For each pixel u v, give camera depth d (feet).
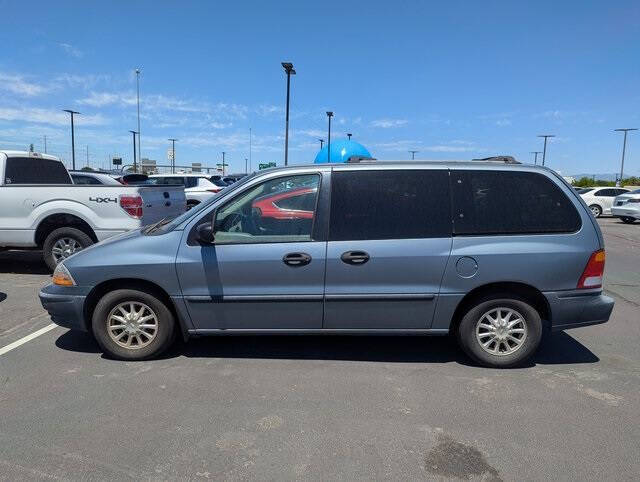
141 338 14.85
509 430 11.19
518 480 9.43
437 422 11.52
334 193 14.16
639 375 14.30
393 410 12.07
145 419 11.51
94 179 40.83
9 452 10.16
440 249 13.87
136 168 135.33
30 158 29.14
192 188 56.39
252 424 11.35
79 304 14.55
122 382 13.44
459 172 14.26
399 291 13.99
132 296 14.51
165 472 9.58
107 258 14.35
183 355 15.42
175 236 14.32
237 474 9.55
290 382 13.57
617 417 11.80
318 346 16.35
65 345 16.22
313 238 14.02
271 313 14.30
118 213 25.29
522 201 14.12
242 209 14.29
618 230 59.93
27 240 25.86
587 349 16.43
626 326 19.06
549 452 10.33
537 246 13.87
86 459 9.96
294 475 9.53
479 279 13.89
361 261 13.88
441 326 14.29
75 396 12.61
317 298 14.07
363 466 9.82
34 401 12.33
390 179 14.23
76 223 26.40
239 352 15.72
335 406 12.25
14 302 21.45
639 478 9.51
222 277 14.10
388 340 17.01
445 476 9.53
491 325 14.44
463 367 14.75
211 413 11.82
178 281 14.20
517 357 14.44
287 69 67.00
